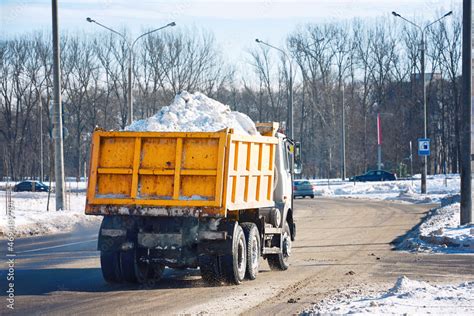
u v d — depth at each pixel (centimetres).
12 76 9269
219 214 1698
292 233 2323
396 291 1548
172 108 1916
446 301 1409
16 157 10600
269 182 2075
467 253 2530
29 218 3916
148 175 1745
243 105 10512
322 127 11194
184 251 1784
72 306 1484
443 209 4394
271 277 1988
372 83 11488
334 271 2105
